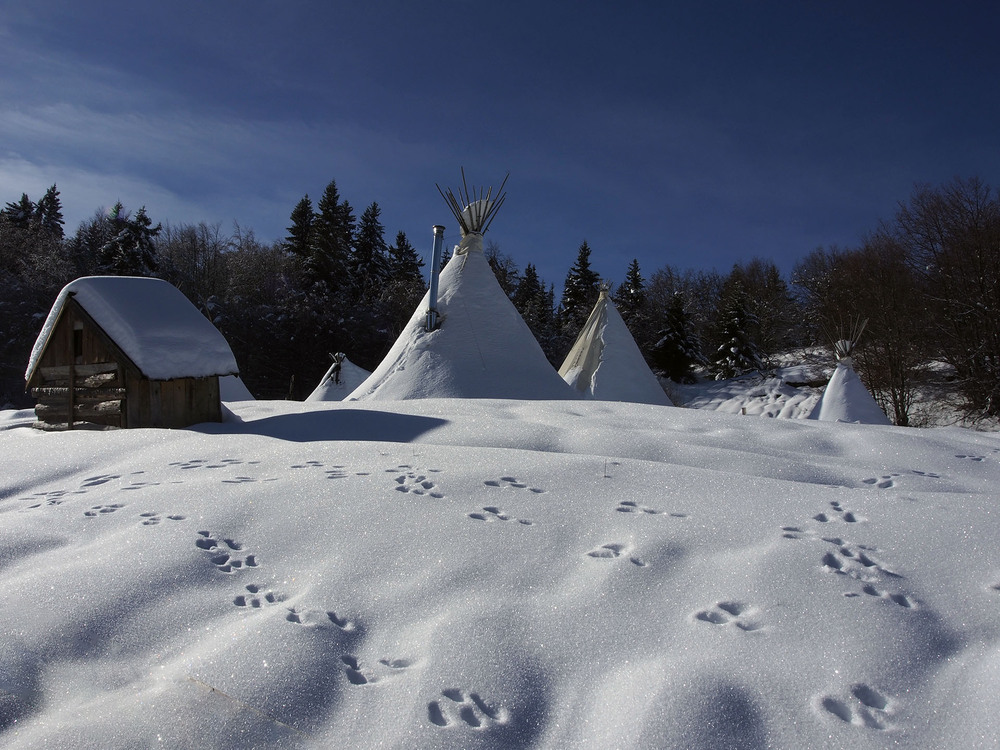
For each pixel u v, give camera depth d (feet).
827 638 9.34
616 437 22.18
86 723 7.64
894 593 10.67
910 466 21.09
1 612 10.07
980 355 81.15
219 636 9.54
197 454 20.45
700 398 122.01
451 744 7.40
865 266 103.04
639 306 168.96
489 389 41.42
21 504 16.28
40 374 29.60
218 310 125.80
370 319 133.90
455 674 8.64
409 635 9.66
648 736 7.47
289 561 12.11
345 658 9.10
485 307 45.47
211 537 13.03
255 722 7.74
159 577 11.18
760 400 108.88
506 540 12.79
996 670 8.45
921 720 7.74
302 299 129.18
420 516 13.93
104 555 12.10
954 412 83.30
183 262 142.31
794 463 19.47
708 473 17.08
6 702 8.10
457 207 48.39
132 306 28.40
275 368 126.93
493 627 9.71
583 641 9.41
